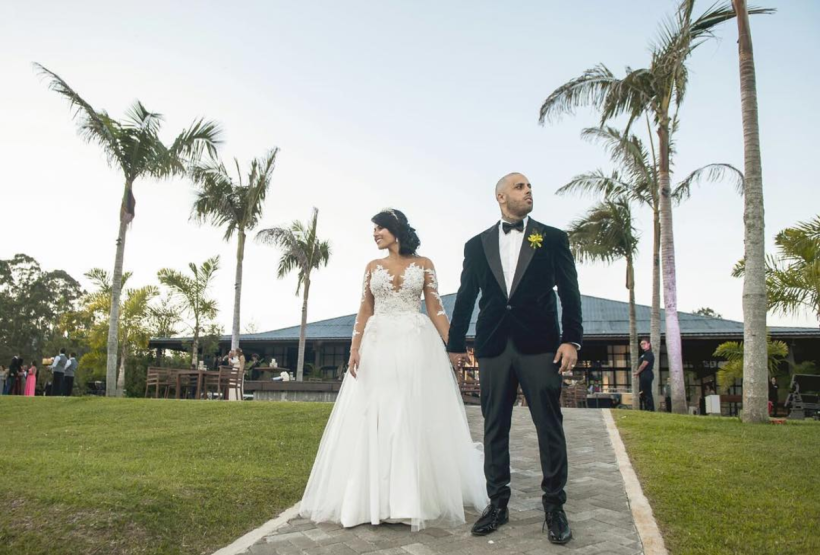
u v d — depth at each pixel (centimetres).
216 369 2736
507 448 357
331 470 382
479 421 824
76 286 6322
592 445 602
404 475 363
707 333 2212
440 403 396
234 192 2045
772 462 471
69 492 370
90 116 1488
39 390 2562
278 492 429
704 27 1229
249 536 345
